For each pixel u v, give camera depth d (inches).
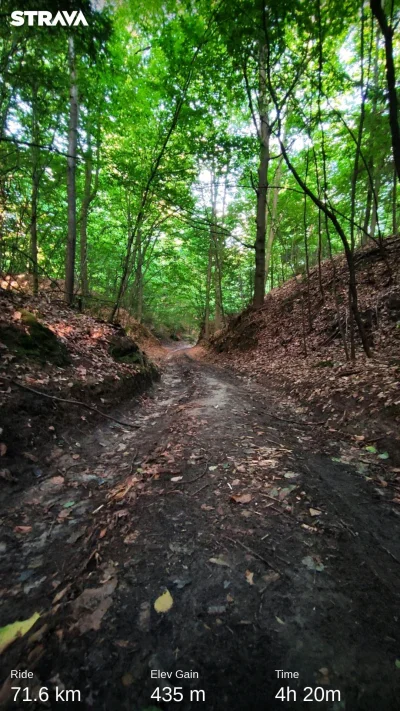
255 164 511.2
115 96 346.0
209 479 115.6
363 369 216.2
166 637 57.9
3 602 67.8
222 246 717.9
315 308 403.5
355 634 58.1
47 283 463.2
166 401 265.7
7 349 169.2
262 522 91.0
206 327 910.4
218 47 240.2
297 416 200.5
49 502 107.8
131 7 246.1
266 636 57.7
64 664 53.6
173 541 83.9
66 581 72.8
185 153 367.9
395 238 386.0
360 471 123.2
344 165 439.5
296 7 153.9
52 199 394.9
